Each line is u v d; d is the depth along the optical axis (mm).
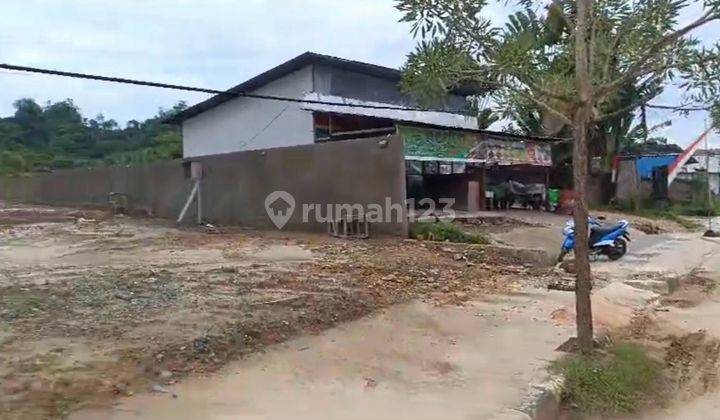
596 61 5430
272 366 4953
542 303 7707
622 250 12516
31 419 3684
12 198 33125
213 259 10508
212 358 5020
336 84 20719
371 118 19453
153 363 4758
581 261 5480
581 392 4773
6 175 35344
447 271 9711
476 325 6535
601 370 5078
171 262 10125
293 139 20953
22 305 6434
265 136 21938
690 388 5066
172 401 4113
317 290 7684
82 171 26438
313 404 4195
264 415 3957
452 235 12711
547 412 4395
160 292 7281
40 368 4523
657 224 21297
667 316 7609
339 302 7070
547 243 13680
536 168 22828
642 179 28031
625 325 6992
